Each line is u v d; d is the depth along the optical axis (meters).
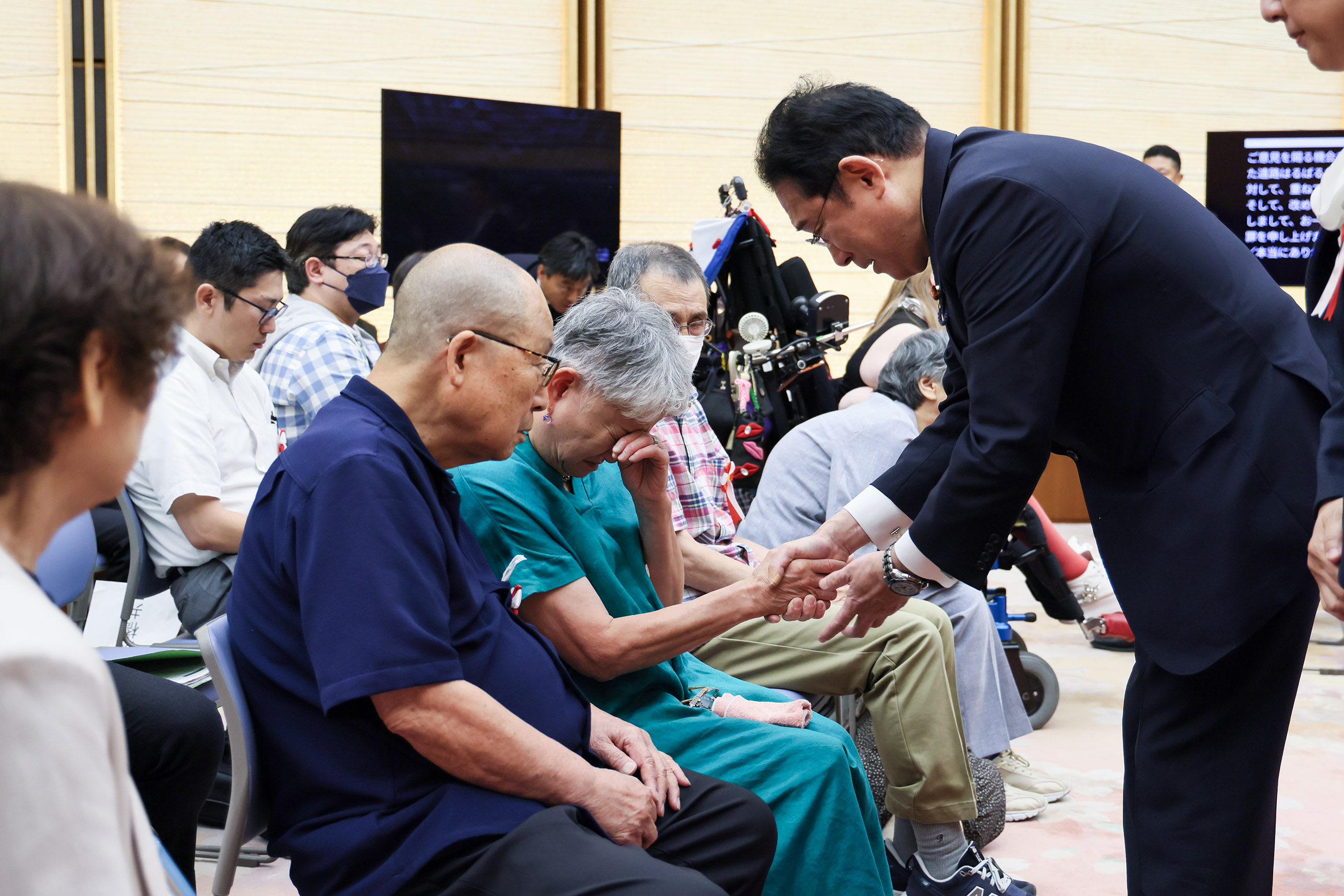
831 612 2.30
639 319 1.73
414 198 4.90
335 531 1.25
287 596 1.31
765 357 3.43
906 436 2.71
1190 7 6.86
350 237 3.58
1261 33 6.96
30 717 0.57
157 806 1.75
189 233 5.35
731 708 1.89
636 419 1.73
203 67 5.31
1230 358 1.49
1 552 0.63
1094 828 2.63
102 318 0.64
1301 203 5.93
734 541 2.58
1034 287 1.50
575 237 4.33
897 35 6.47
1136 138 6.89
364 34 5.55
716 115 6.22
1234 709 1.53
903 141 1.70
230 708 1.32
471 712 1.27
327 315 3.58
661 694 1.86
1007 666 2.70
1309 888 2.29
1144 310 1.51
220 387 2.80
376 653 1.22
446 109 4.93
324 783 1.31
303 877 1.31
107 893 0.59
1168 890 1.56
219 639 1.34
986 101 6.64
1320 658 4.11
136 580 2.65
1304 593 1.50
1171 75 6.89
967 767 2.18
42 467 0.66
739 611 1.76
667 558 1.93
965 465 1.56
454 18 5.70
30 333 0.62
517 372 1.40
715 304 3.55
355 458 1.28
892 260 1.78
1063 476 6.96
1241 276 1.53
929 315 3.81
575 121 5.20
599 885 1.20
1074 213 1.50
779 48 6.29
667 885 1.20
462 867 1.27
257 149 5.42
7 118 5.09
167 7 5.23
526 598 1.68
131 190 5.25
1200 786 1.55
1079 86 6.79
